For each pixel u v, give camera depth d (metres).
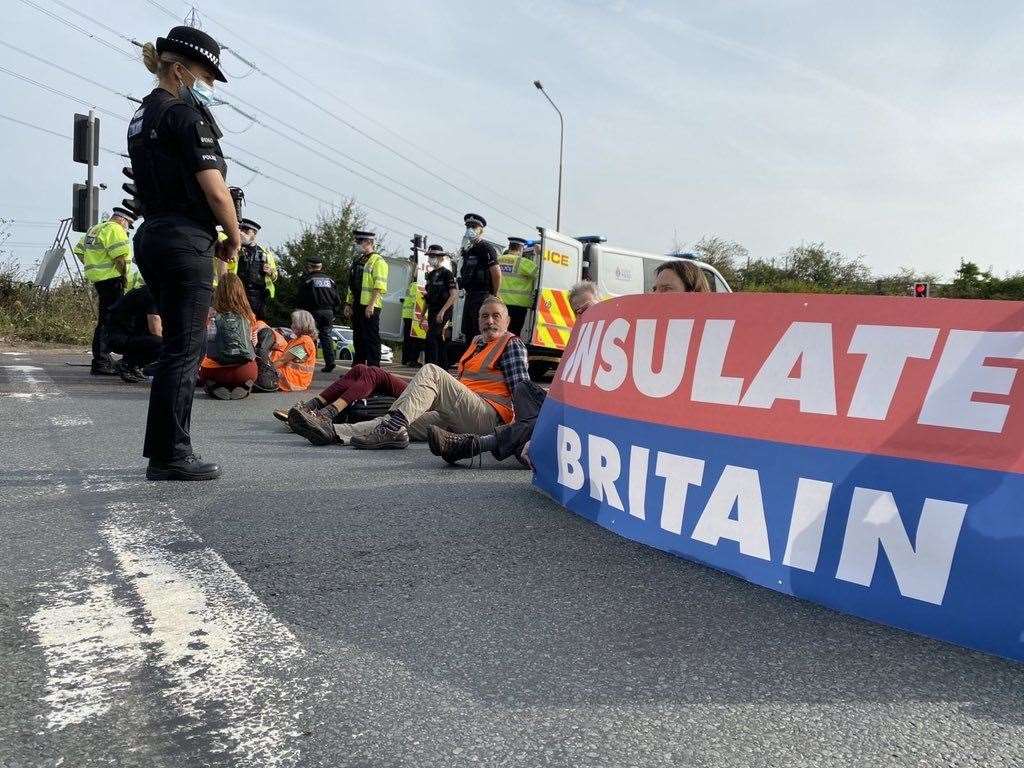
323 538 2.75
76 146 10.27
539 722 1.54
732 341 2.74
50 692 1.59
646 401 2.97
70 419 5.53
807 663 1.87
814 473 2.39
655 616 2.13
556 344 10.89
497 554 2.64
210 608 2.07
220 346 7.28
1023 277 37.94
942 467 2.17
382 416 5.17
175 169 3.42
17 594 2.13
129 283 9.16
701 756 1.44
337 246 34.62
